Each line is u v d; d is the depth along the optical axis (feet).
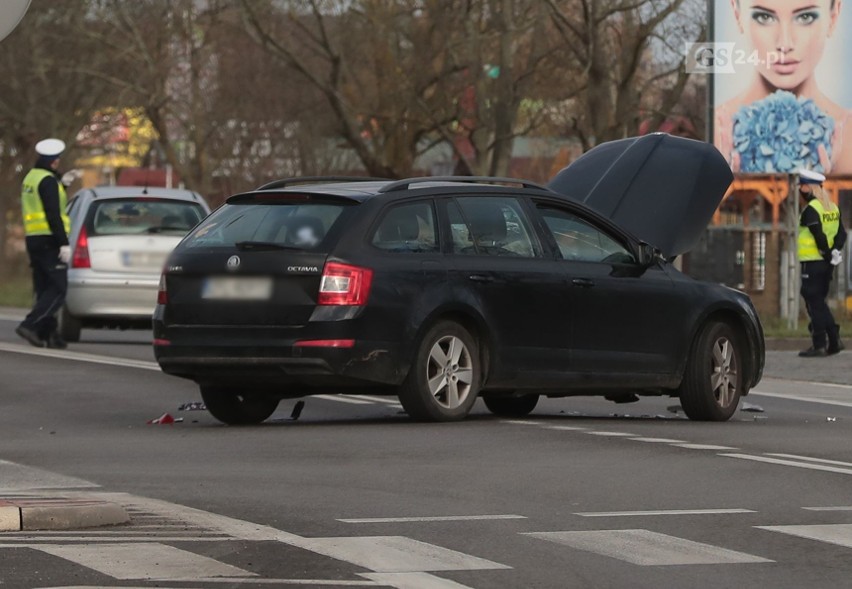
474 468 93.25
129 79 444.55
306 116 495.82
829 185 288.10
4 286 425.69
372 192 115.75
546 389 120.88
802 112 282.56
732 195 311.68
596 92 345.10
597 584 62.34
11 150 473.67
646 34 343.26
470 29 368.89
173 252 118.42
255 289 113.80
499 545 69.67
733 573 64.69
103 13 436.35
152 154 583.58
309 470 92.32
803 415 135.74
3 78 452.35
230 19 407.03
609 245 125.49
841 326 264.31
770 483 88.69
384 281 112.98
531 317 119.34
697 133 402.52
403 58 378.12
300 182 123.54
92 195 200.54
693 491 85.51
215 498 82.12
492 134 390.83
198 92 463.42
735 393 129.39
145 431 113.70
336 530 72.84
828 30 281.95
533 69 362.74
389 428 112.57
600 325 122.62
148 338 219.61
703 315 127.44
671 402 146.20
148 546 68.13
